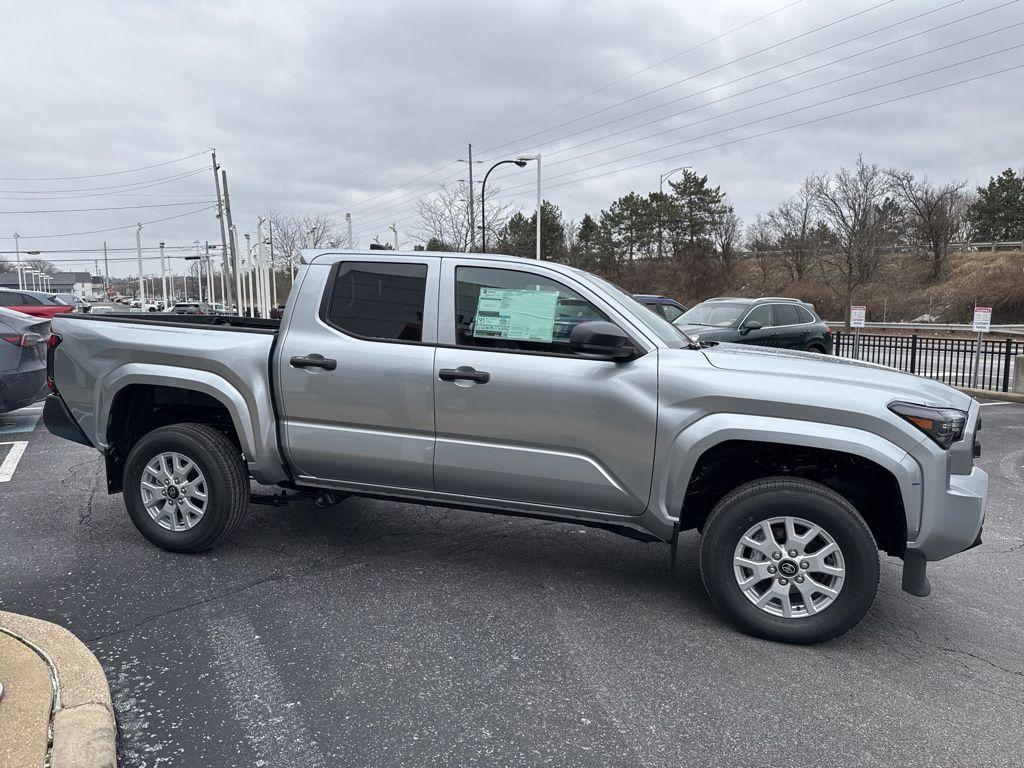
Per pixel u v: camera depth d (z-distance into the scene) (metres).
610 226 68.25
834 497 3.46
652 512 3.78
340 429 4.18
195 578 4.20
